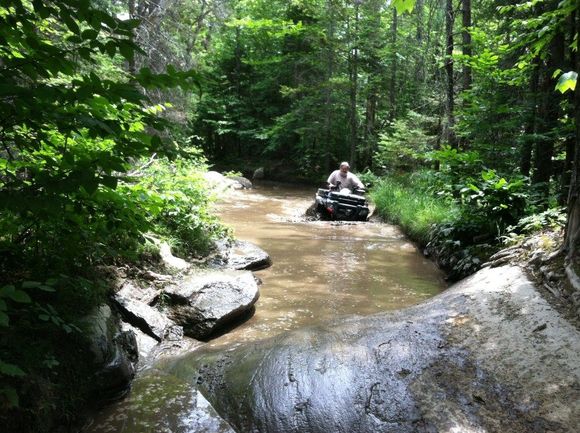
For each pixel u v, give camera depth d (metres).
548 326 3.72
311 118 23.73
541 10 8.25
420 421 2.99
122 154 2.45
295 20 23.91
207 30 26.27
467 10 11.37
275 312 5.37
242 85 28.50
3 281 3.21
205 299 4.97
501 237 6.57
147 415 3.17
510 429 2.87
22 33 2.23
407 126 16.64
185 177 7.31
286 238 9.46
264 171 26.81
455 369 3.43
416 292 6.29
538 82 8.90
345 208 12.28
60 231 3.39
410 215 10.36
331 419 3.07
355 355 3.67
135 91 2.19
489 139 9.36
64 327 2.79
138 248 5.09
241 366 3.71
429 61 19.36
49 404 2.72
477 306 4.32
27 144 2.46
